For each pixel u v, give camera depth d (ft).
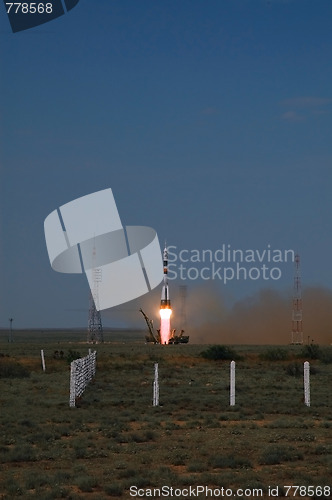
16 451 100.32
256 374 257.55
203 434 118.32
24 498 75.05
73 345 585.63
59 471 88.63
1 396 175.73
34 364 291.38
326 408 156.76
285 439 113.29
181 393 188.44
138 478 82.99
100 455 98.94
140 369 273.75
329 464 92.58
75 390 163.32
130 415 141.49
